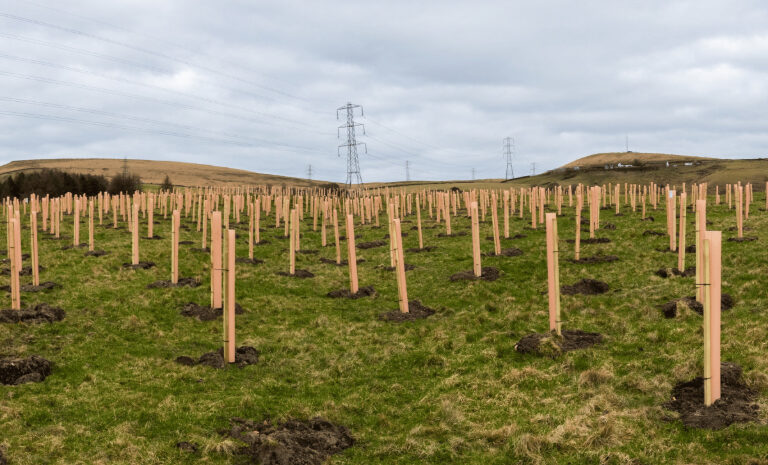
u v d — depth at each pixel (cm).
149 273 2814
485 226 4344
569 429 1255
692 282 2356
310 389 1655
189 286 2644
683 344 1723
